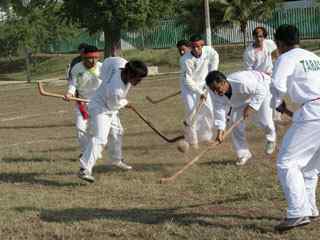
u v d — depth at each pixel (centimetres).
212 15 3741
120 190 818
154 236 614
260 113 962
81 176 850
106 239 620
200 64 1107
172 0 3638
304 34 3947
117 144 934
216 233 609
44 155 1105
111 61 899
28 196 810
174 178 834
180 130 1313
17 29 3919
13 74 4228
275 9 3944
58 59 4375
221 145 1103
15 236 643
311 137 591
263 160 956
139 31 4112
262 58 1134
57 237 634
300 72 598
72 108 1916
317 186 767
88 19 3453
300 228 611
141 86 2534
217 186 807
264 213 671
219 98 853
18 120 1672
